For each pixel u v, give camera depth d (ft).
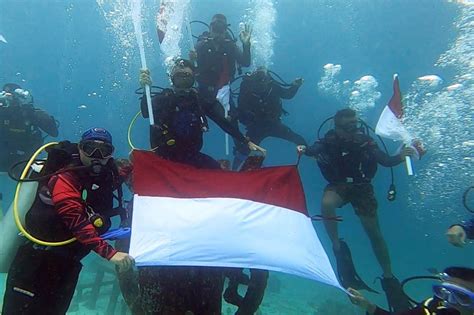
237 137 17.40
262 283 16.57
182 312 13.92
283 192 14.23
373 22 138.72
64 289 10.92
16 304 10.39
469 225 14.23
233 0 119.85
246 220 12.66
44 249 10.58
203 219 12.33
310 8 145.79
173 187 13.33
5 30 162.50
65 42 167.22
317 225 77.00
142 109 16.69
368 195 23.67
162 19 22.81
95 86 172.76
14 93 27.63
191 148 16.10
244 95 28.50
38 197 10.62
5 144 27.73
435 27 128.36
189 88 15.90
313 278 11.23
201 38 26.73
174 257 10.85
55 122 29.35
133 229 11.50
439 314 10.31
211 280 14.20
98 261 25.18
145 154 14.01
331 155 23.36
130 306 15.57
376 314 11.14
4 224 13.00
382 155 22.72
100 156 10.80
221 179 14.01
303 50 164.35
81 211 10.08
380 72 147.23
